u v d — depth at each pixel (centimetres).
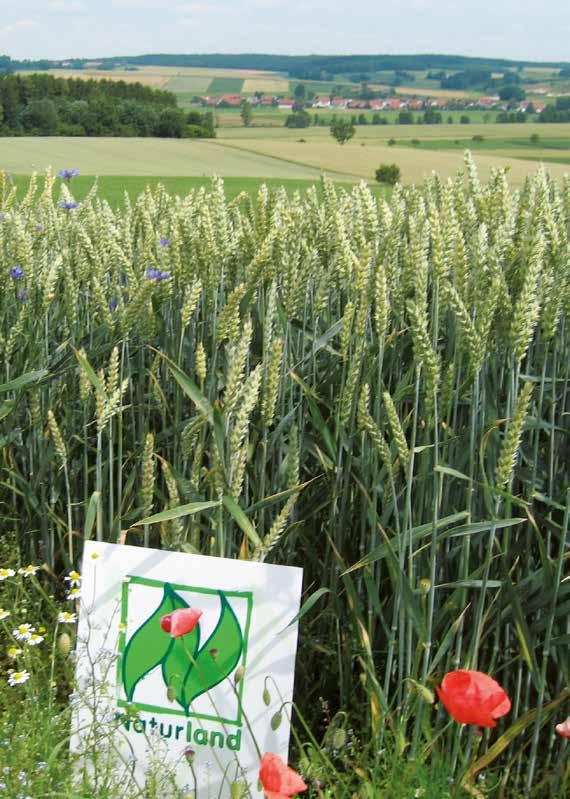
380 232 357
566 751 269
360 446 308
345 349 285
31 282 360
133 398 366
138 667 260
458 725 253
